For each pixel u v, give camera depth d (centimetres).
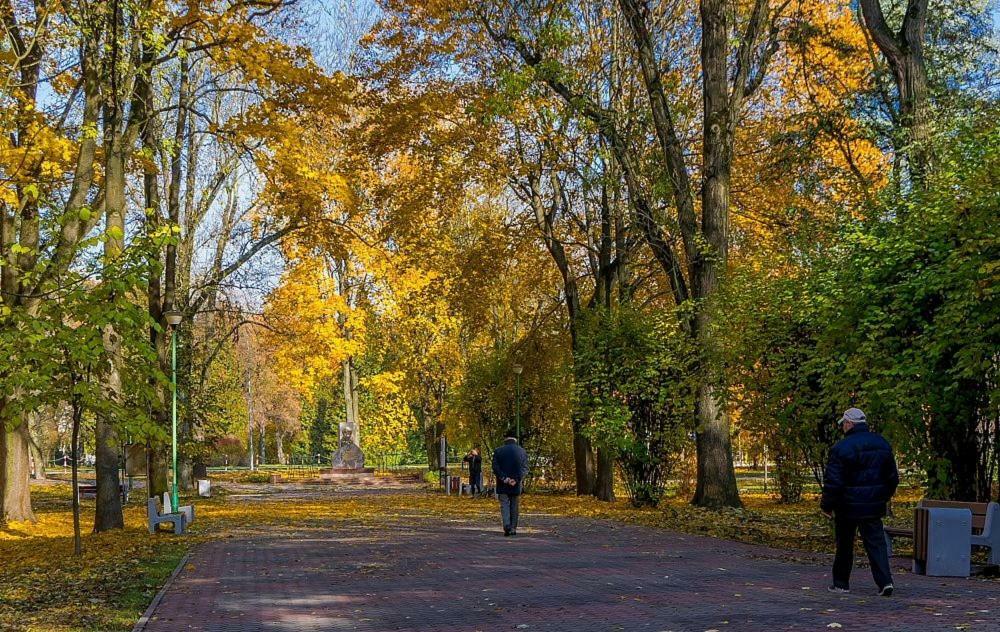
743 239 2814
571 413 3203
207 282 3400
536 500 3073
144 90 2397
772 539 1661
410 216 2873
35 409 1410
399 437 5456
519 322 4222
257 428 8169
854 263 1383
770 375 1627
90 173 2177
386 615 902
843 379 1345
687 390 2373
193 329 3478
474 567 1286
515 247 3145
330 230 2661
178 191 3219
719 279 2133
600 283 3181
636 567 1252
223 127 2236
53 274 1498
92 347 1370
